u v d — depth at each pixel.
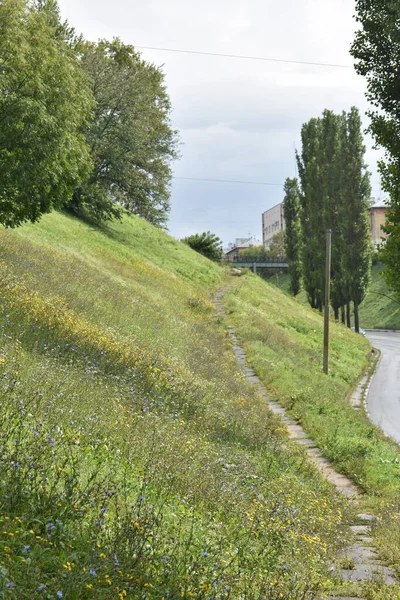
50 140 25.69
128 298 30.94
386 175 21.91
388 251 21.97
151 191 65.19
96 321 22.67
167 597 5.41
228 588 6.05
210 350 30.44
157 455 10.12
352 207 76.31
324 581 8.06
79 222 54.03
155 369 18.77
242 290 63.19
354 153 75.44
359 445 20.58
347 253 77.19
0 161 25.55
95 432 9.59
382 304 115.06
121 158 57.16
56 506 5.80
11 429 7.39
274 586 6.79
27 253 28.89
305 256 86.44
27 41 25.23
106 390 13.38
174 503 8.45
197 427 15.80
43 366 11.91
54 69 25.84
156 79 65.69
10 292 18.52
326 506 12.80
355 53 21.88
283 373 32.44
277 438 19.14
